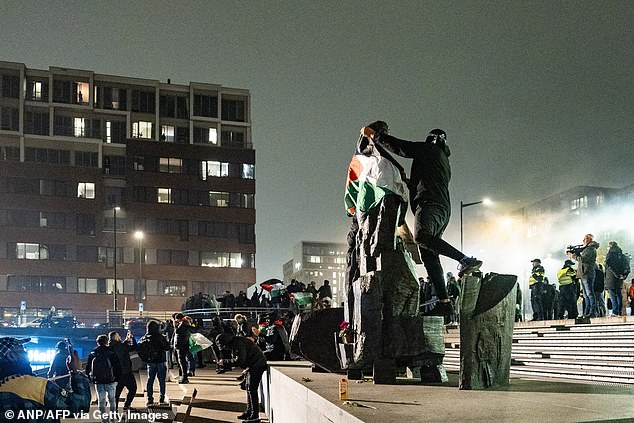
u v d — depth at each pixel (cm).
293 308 2988
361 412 493
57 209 6919
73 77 7262
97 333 4112
